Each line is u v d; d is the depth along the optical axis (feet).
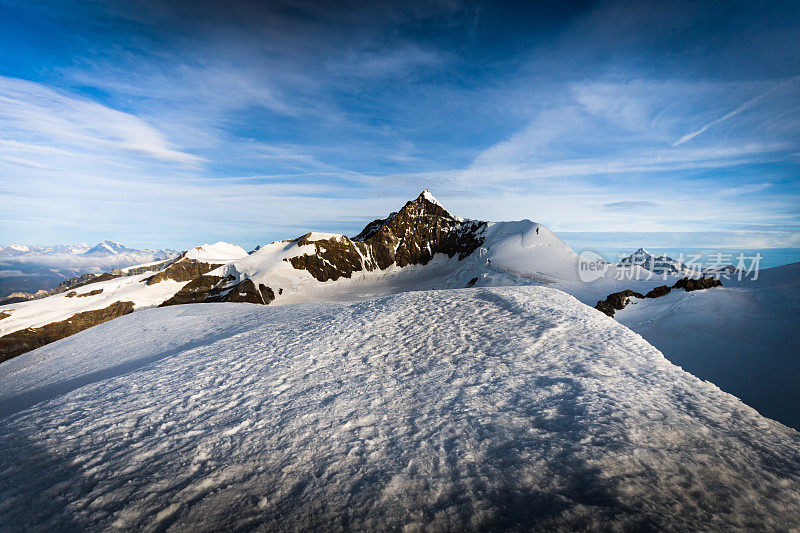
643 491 16.29
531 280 327.88
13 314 481.05
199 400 32.35
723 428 22.24
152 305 508.53
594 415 23.49
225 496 18.04
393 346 43.75
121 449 23.56
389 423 24.94
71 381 56.90
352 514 16.19
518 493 16.65
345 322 55.83
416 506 16.42
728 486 16.79
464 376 32.94
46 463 21.95
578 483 17.12
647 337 110.73
